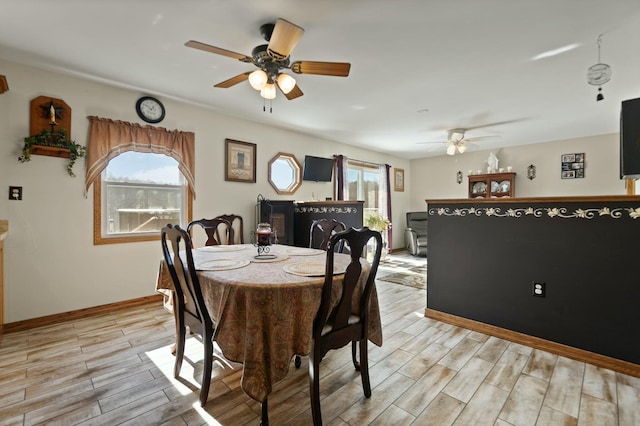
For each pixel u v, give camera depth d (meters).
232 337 1.43
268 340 1.41
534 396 1.79
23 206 2.70
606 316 2.13
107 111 3.14
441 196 7.39
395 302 3.52
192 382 1.91
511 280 2.55
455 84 3.13
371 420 1.59
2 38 2.27
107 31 2.17
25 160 2.67
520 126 4.75
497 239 2.63
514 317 2.54
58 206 2.87
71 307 2.94
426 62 2.65
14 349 2.32
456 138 4.97
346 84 3.13
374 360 2.21
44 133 2.70
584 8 1.91
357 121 4.48
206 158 3.92
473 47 2.40
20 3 1.85
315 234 4.60
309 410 1.67
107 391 1.81
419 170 7.81
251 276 1.56
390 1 1.84
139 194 3.43
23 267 2.70
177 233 1.65
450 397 1.78
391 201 7.34
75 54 2.50
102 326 2.79
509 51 2.46
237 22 2.06
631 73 2.83
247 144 4.36
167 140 3.52
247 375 1.38
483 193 6.44
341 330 1.65
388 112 4.05
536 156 5.94
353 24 2.09
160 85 3.14
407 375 2.01
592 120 4.42
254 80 2.13
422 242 6.62
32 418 1.57
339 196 5.81
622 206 2.09
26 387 1.84
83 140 2.99
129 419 1.58
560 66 2.72
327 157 5.68
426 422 1.57
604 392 1.82
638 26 2.10
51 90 2.82
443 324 2.89
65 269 2.91
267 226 2.16
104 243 3.13
